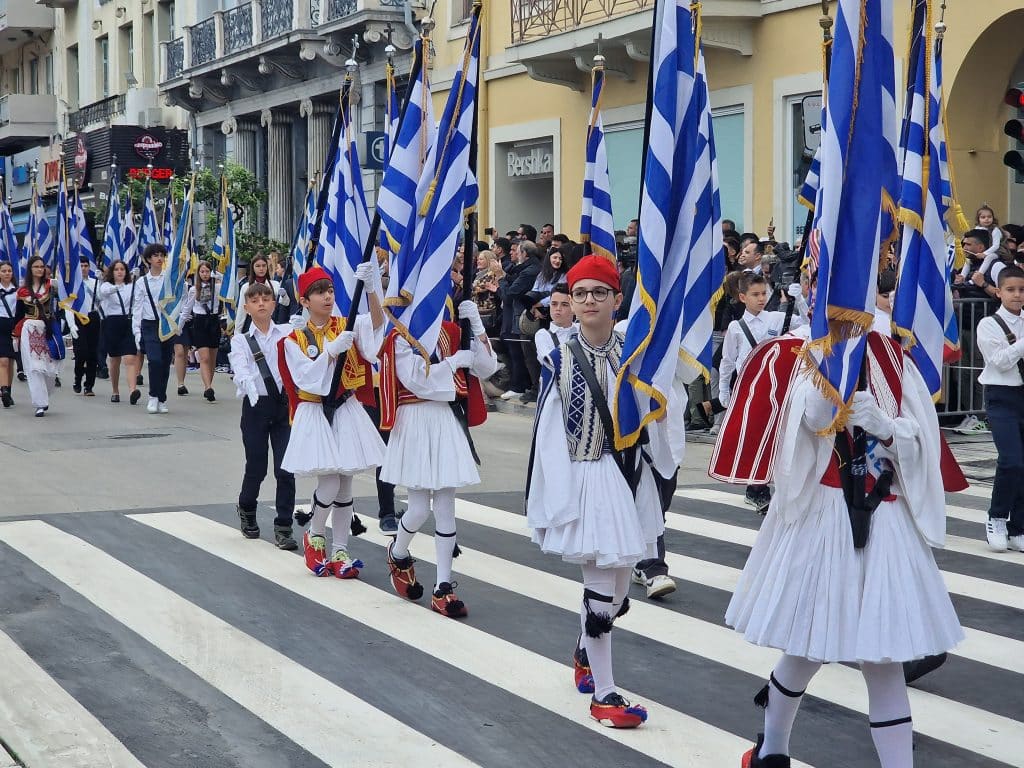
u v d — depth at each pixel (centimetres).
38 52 4875
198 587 805
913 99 813
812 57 1722
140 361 1955
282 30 2917
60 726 557
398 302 748
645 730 557
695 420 1495
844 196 456
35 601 766
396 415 751
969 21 1555
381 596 788
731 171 1891
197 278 1872
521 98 2331
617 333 592
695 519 1032
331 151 1217
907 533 451
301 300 838
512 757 524
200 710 579
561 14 2094
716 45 1802
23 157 4619
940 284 824
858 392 446
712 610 760
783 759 484
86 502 1093
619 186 2100
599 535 555
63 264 1983
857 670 645
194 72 3325
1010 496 909
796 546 453
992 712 587
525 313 1653
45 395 1725
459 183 767
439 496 750
